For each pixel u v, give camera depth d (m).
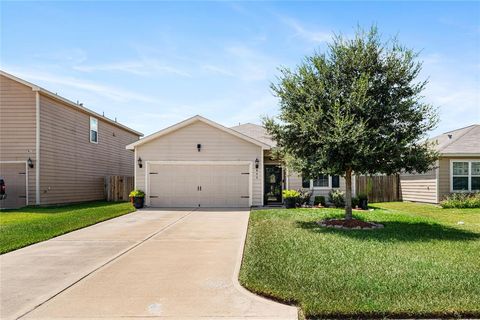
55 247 7.77
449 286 4.77
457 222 11.34
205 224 11.09
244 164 16.67
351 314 3.94
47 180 16.80
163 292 4.80
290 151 10.50
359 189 20.19
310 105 9.82
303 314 4.07
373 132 9.16
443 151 17.39
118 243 8.18
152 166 16.84
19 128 16.23
